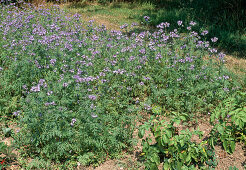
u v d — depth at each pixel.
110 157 4.00
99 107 4.50
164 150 3.78
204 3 11.63
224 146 4.04
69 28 7.39
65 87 4.53
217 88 5.35
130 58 5.57
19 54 5.68
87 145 3.96
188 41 7.14
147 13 11.78
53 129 3.74
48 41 5.90
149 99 5.05
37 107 4.00
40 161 3.76
